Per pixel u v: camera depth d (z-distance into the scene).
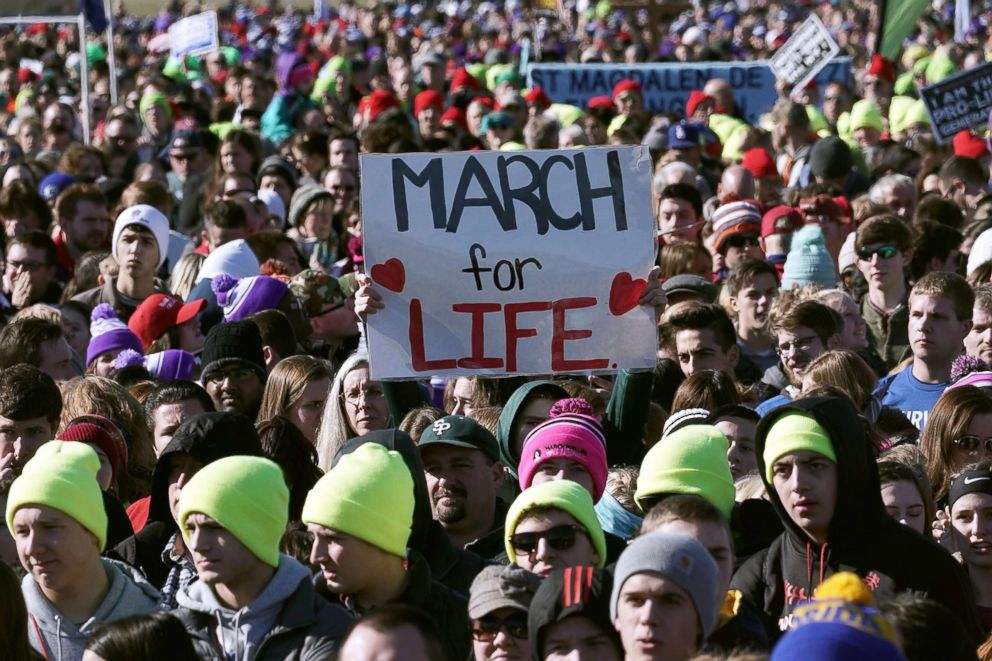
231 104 58.12
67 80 77.44
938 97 40.53
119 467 18.36
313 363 20.72
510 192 18.72
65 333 25.83
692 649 11.71
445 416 17.08
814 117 52.72
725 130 52.03
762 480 16.02
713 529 13.30
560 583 12.39
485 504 16.66
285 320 23.69
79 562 14.54
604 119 52.00
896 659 8.58
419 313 18.53
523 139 46.94
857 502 14.73
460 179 18.69
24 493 14.44
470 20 121.31
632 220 18.72
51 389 18.92
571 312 18.61
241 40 114.19
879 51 55.84
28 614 14.06
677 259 29.55
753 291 25.53
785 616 14.80
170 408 19.64
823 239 28.31
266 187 38.94
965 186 37.44
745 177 35.62
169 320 25.28
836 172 38.47
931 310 22.38
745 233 30.39
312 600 14.06
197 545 13.91
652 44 85.38
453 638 14.44
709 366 22.86
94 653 12.61
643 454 19.53
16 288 30.17
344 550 14.11
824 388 18.69
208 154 44.16
